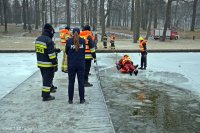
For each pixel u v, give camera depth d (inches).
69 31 504.4
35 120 260.2
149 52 1035.3
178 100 367.6
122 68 566.3
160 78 518.0
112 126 248.7
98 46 1210.0
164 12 2714.1
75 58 307.0
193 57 891.4
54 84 415.2
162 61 775.7
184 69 634.8
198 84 472.4
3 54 896.9
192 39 1994.3
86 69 401.1
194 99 374.6
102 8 1592.0
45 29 317.1
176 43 1573.6
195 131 257.9
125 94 394.0
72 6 4104.3
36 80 448.5
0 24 3346.5
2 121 256.8
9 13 4018.2
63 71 518.3
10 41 1398.9
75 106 304.7
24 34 1958.7
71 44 304.8
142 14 2682.1
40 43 312.2
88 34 397.4
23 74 535.8
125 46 1223.5
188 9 3878.0
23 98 335.9
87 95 353.4
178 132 254.5
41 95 350.0
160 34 1879.9
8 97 340.5
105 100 360.5
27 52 944.9
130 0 3043.8
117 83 467.8
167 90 424.2
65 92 367.2
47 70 320.2
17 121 257.1
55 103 315.6
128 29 3002.0
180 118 293.9
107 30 2753.4
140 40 617.3
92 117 270.8
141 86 448.1
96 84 422.6
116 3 2984.7
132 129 259.6
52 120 261.0
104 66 651.5
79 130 238.2
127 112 310.8
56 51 375.9
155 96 386.0
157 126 268.4
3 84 444.5
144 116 297.7
